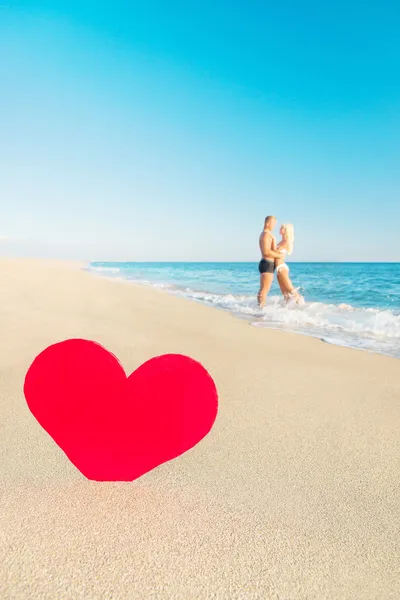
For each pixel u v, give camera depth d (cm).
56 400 122
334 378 273
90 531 111
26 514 118
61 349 121
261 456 160
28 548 104
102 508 122
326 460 158
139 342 371
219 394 235
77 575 95
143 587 93
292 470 150
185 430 123
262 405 218
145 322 490
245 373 281
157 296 830
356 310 708
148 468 127
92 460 127
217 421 196
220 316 583
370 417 203
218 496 131
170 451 125
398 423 195
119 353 328
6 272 1217
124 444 125
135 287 1017
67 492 130
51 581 93
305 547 108
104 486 134
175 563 100
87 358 122
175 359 123
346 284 1412
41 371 120
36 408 121
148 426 123
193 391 121
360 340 427
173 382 122
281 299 895
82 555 102
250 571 99
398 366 310
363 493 135
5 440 167
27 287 855
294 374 281
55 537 108
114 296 786
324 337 443
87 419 123
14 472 142
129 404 122
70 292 804
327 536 112
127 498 128
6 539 107
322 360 326
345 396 235
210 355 332
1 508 121
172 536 110
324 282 1534
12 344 337
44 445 163
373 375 282
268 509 125
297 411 210
